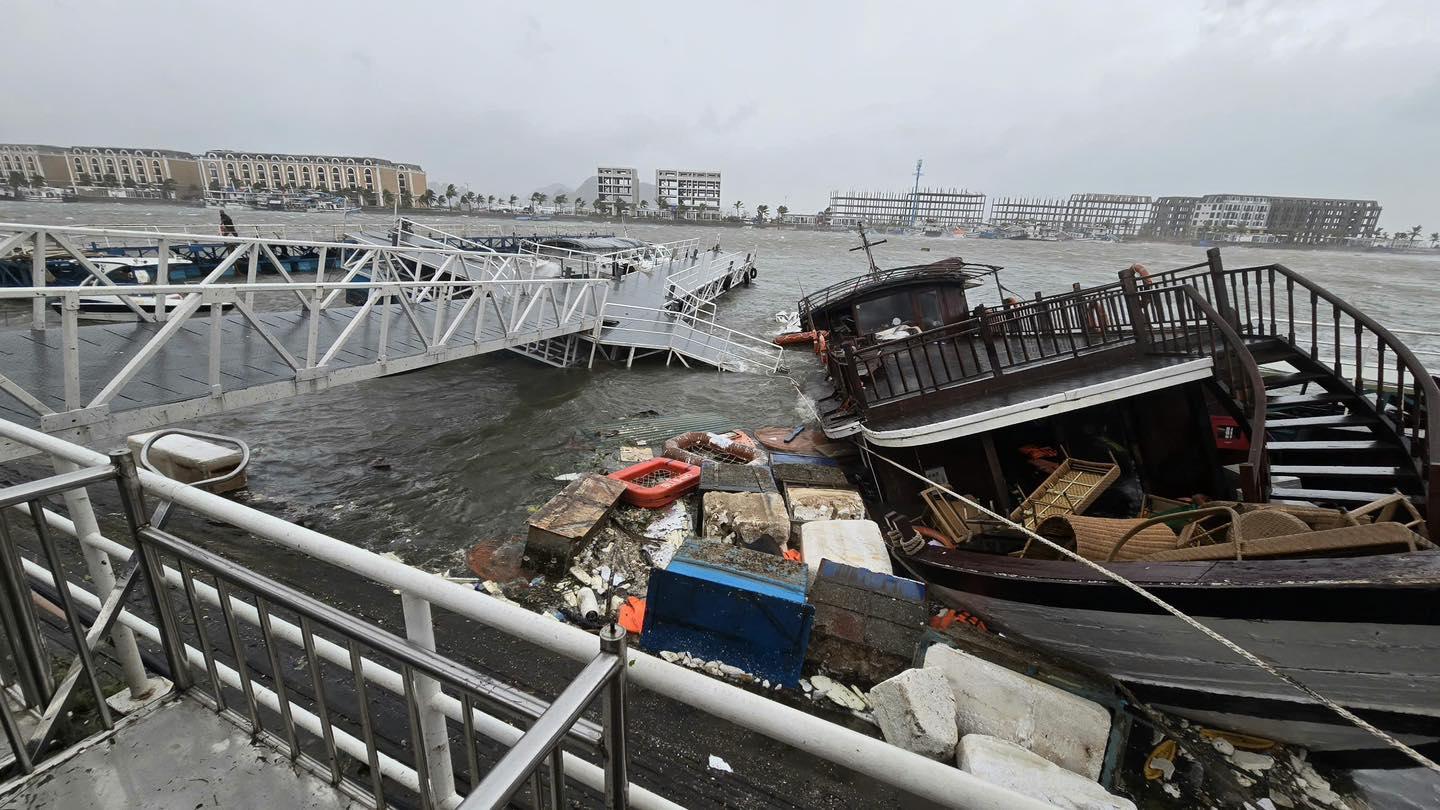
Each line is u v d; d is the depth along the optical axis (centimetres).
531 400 1296
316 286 759
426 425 1103
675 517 742
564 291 1720
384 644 164
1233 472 764
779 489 830
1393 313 3041
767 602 470
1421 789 413
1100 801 346
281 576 562
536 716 140
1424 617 337
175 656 232
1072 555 492
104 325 851
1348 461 656
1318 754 436
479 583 607
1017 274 5181
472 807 97
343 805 199
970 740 384
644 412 1248
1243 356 587
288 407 1163
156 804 197
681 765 371
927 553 634
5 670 249
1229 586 393
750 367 1644
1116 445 773
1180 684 453
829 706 459
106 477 204
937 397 734
